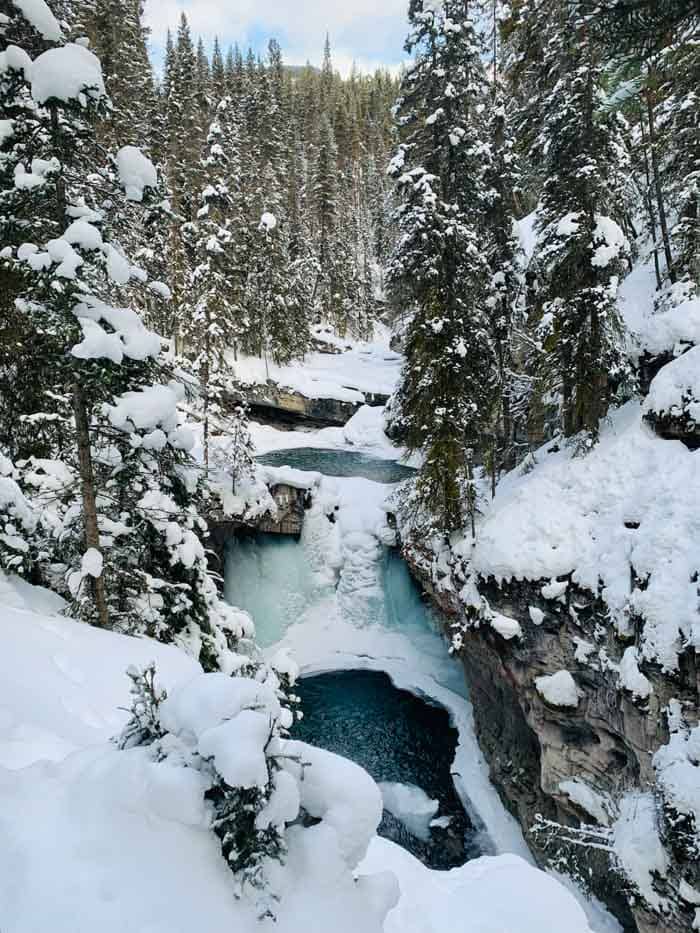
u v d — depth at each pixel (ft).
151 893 8.63
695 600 31.86
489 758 52.19
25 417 31.63
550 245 49.24
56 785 10.67
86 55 25.12
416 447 56.90
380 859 17.69
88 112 26.12
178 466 33.06
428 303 51.75
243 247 131.85
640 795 31.99
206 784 10.02
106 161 29.25
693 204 50.01
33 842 9.20
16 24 27.02
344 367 161.58
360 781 11.30
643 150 53.88
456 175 52.65
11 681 19.92
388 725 59.77
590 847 36.73
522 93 61.16
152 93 119.24
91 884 8.55
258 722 9.96
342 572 79.41
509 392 62.59
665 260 60.85
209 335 77.77
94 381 26.96
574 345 46.73
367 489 85.15
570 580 41.50
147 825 9.62
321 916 9.40
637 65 13.01
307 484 80.59
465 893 16.57
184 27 166.40
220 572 73.82
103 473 33.63
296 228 175.11
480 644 49.98
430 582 59.26
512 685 46.14
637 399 50.06
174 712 11.09
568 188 47.03
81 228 24.93
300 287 154.40
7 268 28.71
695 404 39.96
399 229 56.18
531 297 65.82
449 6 48.60
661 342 47.55
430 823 47.06
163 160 113.60
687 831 26.32
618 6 12.05
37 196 26.66
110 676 23.79
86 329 24.84
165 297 31.83
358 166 255.09
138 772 10.24
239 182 132.98
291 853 10.21
